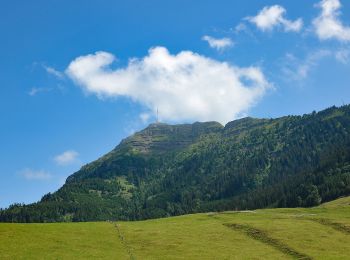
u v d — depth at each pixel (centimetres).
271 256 6738
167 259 6322
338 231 8538
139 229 8256
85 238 7256
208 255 6612
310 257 6725
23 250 6197
